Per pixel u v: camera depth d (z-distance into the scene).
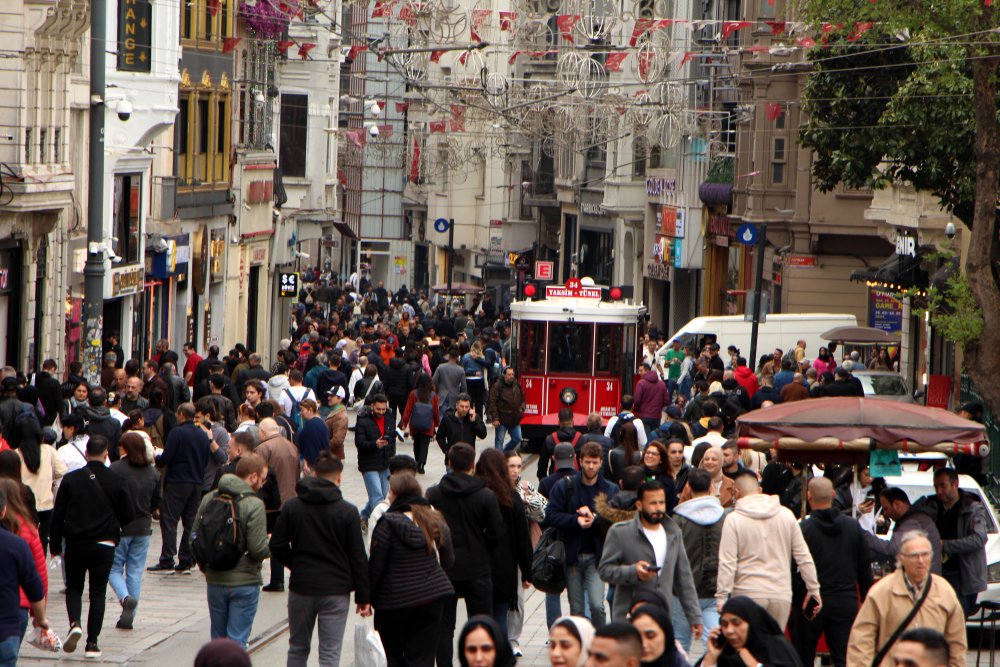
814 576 40.16
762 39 157.12
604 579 40.44
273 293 171.12
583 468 45.50
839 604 41.16
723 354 133.12
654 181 197.75
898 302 136.12
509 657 27.56
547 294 105.50
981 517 46.41
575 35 120.00
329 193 182.00
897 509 45.03
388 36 112.06
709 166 183.12
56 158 98.31
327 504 40.53
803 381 103.12
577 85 120.50
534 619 54.66
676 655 28.38
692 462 50.56
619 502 43.66
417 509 40.19
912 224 120.38
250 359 92.38
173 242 127.81
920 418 46.44
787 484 56.66
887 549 43.91
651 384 92.56
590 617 48.12
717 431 59.19
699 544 43.38
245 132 152.12
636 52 118.56
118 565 50.16
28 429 54.66
